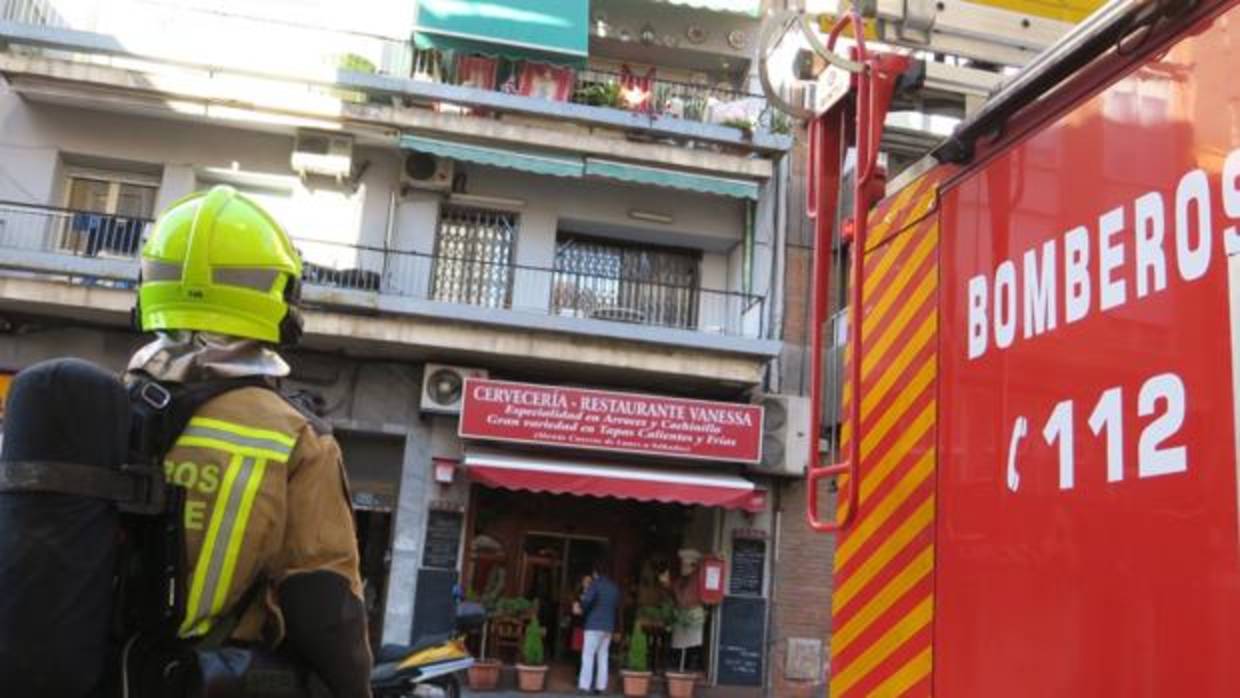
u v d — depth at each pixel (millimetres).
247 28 14781
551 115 14664
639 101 15469
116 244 14227
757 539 14711
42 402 1648
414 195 14773
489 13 14633
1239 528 1461
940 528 2201
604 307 15547
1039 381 1939
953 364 2223
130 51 13875
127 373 1979
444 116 14211
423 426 14430
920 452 2312
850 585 2535
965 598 2090
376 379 14445
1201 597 1517
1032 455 1935
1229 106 1569
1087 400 1803
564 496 15336
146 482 1716
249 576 1805
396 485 14617
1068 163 1923
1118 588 1684
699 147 15297
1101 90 1853
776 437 14789
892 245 2533
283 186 14648
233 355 1958
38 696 1567
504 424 13953
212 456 1814
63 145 14117
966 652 2068
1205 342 1561
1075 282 1867
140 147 14297
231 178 14586
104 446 1669
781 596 14703
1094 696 1710
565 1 14922
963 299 2211
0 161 13914
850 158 2635
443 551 14039
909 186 2482
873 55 2348
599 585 13633
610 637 13734
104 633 1644
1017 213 2059
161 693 1709
